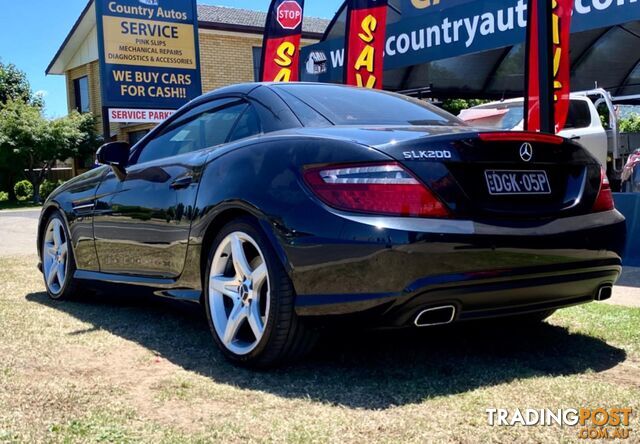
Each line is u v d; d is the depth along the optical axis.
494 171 2.83
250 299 3.05
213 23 21.28
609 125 10.38
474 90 16.09
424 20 11.85
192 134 3.94
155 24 14.97
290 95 3.52
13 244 9.38
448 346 3.43
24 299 4.96
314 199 2.76
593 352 3.32
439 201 2.66
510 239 2.73
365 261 2.61
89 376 2.98
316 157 2.83
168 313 4.37
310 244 2.74
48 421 2.44
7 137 22.86
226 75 22.03
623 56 15.75
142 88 14.86
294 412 2.52
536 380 2.87
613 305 4.39
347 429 2.35
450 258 2.62
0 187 25.14
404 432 2.32
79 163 25.92
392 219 2.60
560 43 6.50
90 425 2.40
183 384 2.85
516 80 16.02
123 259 4.09
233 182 3.15
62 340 3.62
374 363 3.14
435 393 2.72
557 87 6.56
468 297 2.70
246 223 3.04
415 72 15.43
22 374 3.00
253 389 2.79
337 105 3.52
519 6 10.09
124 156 4.15
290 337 2.88
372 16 9.45
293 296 2.85
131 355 3.32
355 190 2.68
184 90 15.40
